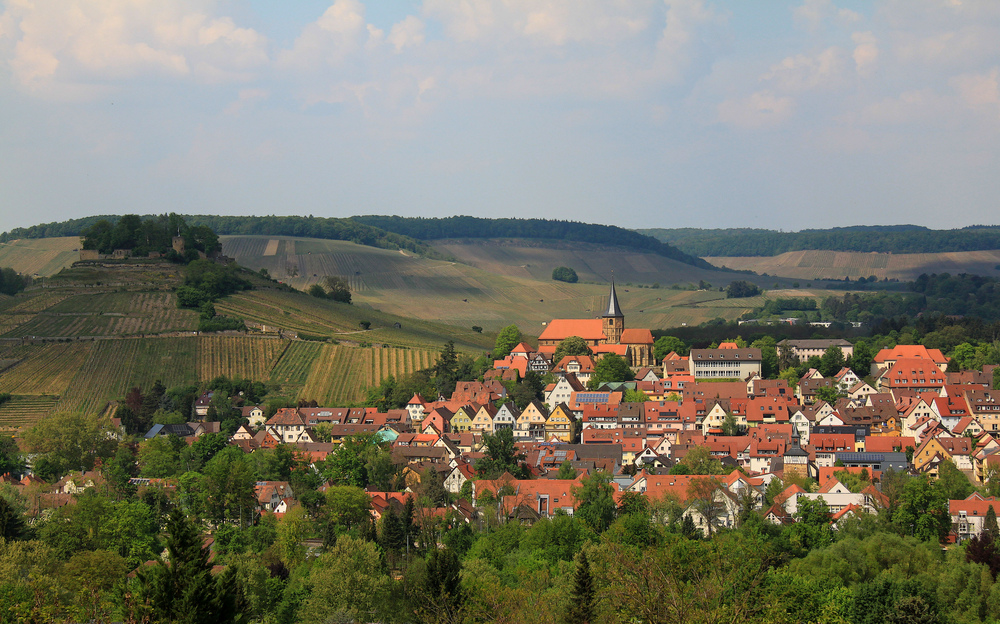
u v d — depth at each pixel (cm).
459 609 12719
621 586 9144
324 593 14012
